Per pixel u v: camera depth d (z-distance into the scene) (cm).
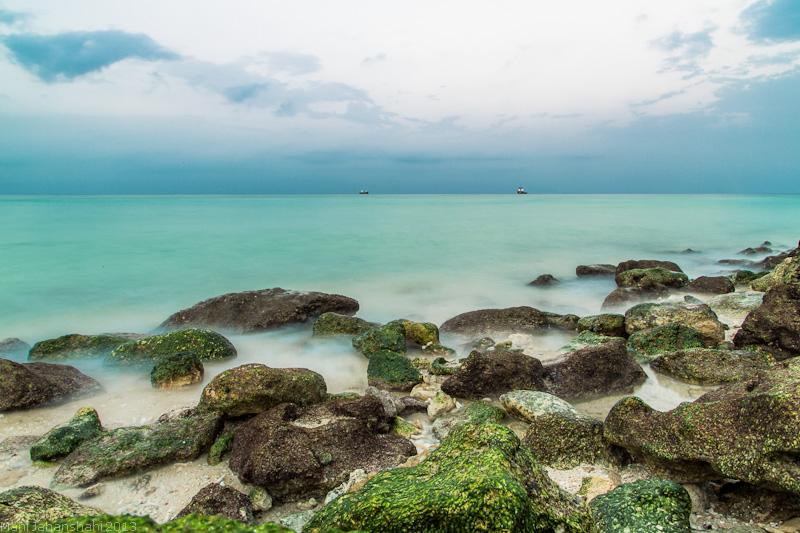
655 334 1208
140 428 794
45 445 746
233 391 825
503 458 493
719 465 571
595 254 3173
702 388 995
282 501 657
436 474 509
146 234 3653
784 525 541
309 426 733
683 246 3591
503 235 3966
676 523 489
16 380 930
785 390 580
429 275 2456
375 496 471
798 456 529
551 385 988
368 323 1456
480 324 1454
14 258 2688
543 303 1906
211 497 605
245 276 2406
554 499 501
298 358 1270
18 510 535
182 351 1116
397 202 10900
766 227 4816
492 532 416
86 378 1050
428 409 909
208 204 8769
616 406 700
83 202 9181
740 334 1164
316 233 3900
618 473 664
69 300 1952
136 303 1931
